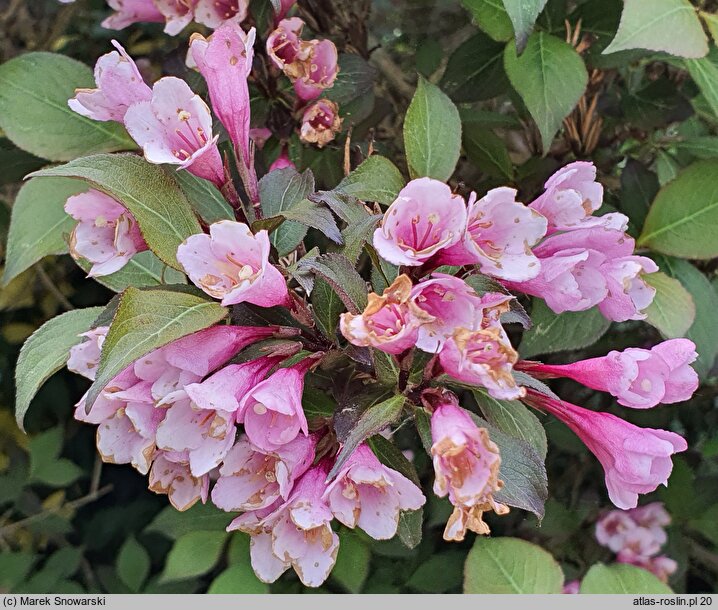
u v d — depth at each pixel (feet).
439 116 0.80
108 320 0.66
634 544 1.10
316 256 0.64
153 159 0.63
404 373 0.64
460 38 1.29
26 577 1.33
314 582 0.63
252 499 0.64
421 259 0.58
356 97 0.97
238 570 0.90
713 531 1.08
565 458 1.23
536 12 0.69
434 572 1.03
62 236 0.85
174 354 0.61
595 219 0.68
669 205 0.88
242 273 0.61
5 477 1.37
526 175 1.02
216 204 0.74
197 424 0.62
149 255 0.82
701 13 0.82
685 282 0.89
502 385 0.56
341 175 0.98
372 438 0.68
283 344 0.66
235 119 0.70
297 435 0.63
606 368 0.66
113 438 0.65
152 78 1.30
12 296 1.44
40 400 1.55
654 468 0.65
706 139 1.03
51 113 0.92
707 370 0.86
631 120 1.03
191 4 0.88
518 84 0.82
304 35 1.06
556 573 0.84
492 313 0.61
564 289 0.66
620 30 0.73
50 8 1.37
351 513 0.62
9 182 1.08
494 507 0.57
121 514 1.54
